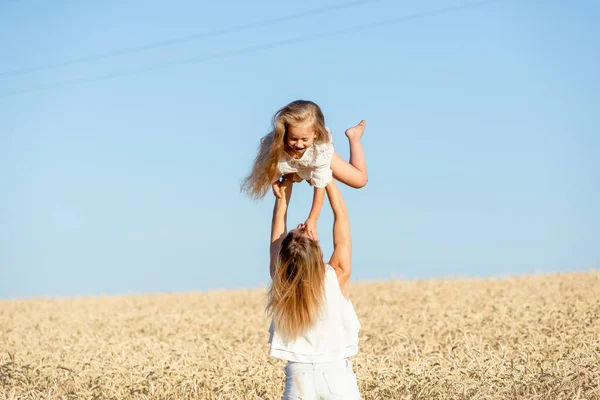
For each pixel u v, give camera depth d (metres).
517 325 17.03
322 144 8.16
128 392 11.66
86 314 26.70
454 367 11.36
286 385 7.77
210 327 21.06
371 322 19.45
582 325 15.70
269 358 13.52
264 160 8.23
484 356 12.27
